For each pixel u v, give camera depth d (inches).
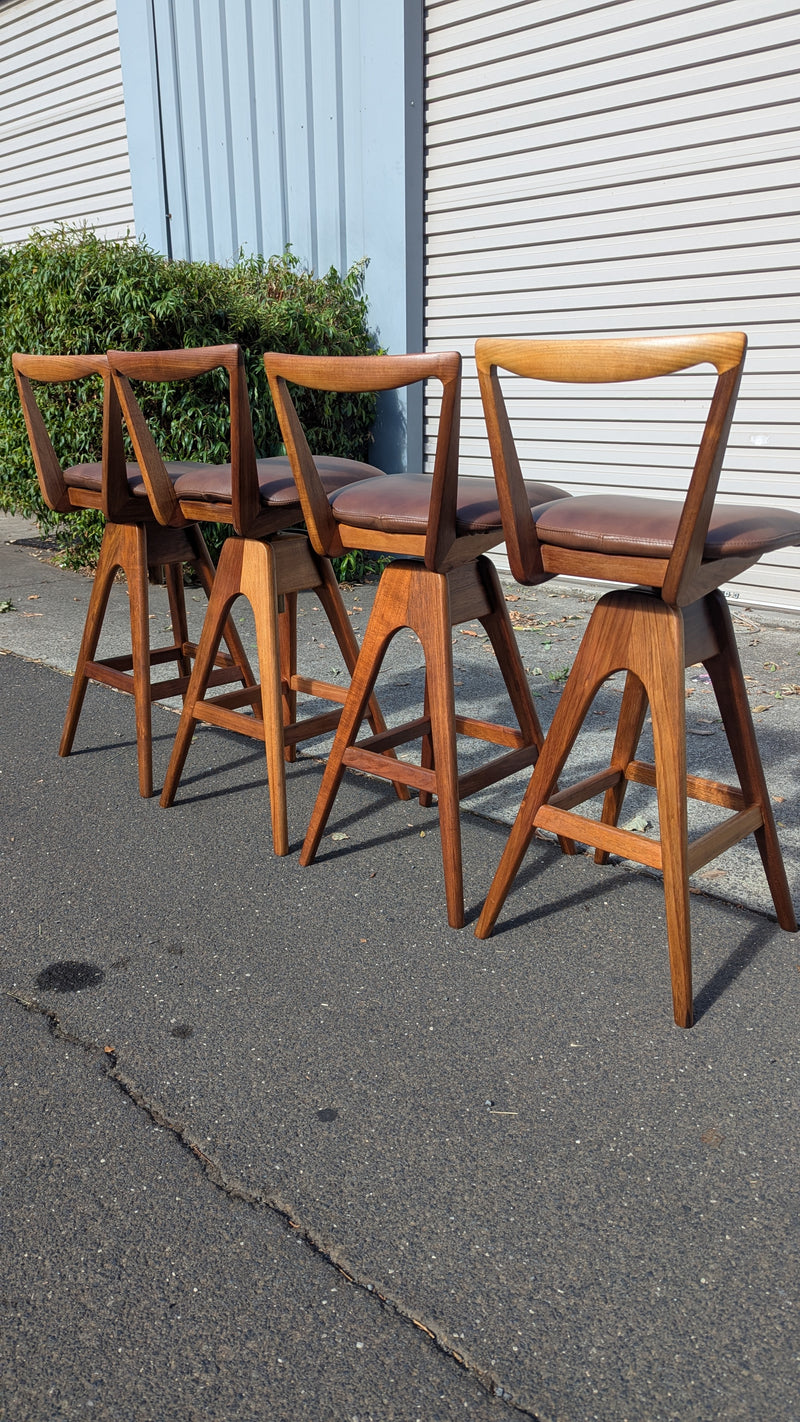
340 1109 66.1
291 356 80.6
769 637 170.4
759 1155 62.1
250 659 163.3
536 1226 57.1
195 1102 66.9
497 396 70.2
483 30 187.6
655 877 96.0
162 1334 51.0
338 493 88.4
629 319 185.0
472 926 87.7
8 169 328.8
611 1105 66.2
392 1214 58.0
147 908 90.4
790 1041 72.3
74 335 192.7
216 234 254.4
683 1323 51.3
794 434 170.1
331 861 99.1
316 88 215.8
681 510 71.5
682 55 164.4
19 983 79.8
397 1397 47.8
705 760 120.0
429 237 209.8
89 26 275.3
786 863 96.3
